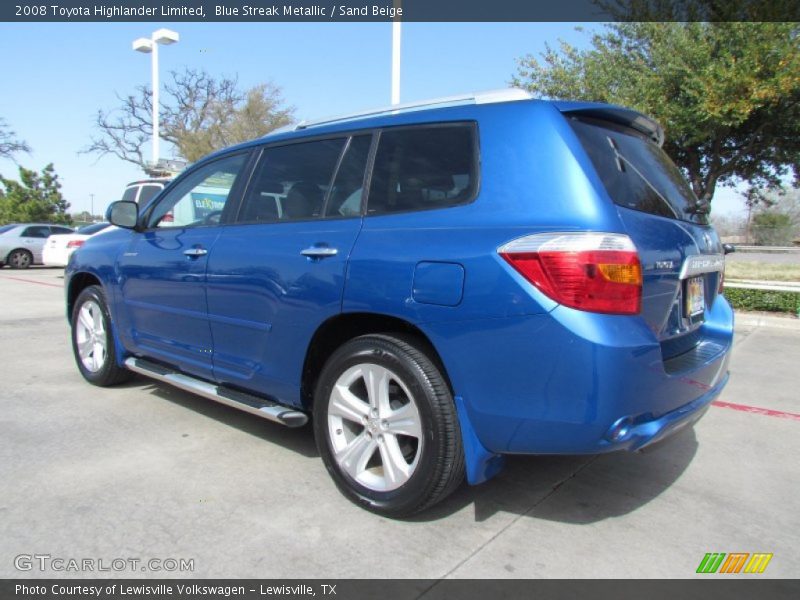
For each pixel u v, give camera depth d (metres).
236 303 3.37
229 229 3.57
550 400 2.27
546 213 2.36
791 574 2.39
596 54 11.20
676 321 2.74
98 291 4.71
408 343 2.68
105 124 34.47
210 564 2.39
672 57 9.77
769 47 8.80
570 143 2.47
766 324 8.72
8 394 4.66
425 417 2.56
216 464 3.35
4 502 2.86
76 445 3.60
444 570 2.36
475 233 2.47
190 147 32.53
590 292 2.21
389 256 2.67
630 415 2.25
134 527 2.65
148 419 4.09
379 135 3.06
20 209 36.00
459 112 2.80
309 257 2.99
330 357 2.94
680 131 9.93
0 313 9.20
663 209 2.82
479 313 2.38
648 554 2.51
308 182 3.28
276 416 3.10
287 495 2.98
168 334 3.97
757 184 12.51
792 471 3.42
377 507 2.74
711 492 3.13
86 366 4.95
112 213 4.20
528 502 2.96
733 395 5.00
